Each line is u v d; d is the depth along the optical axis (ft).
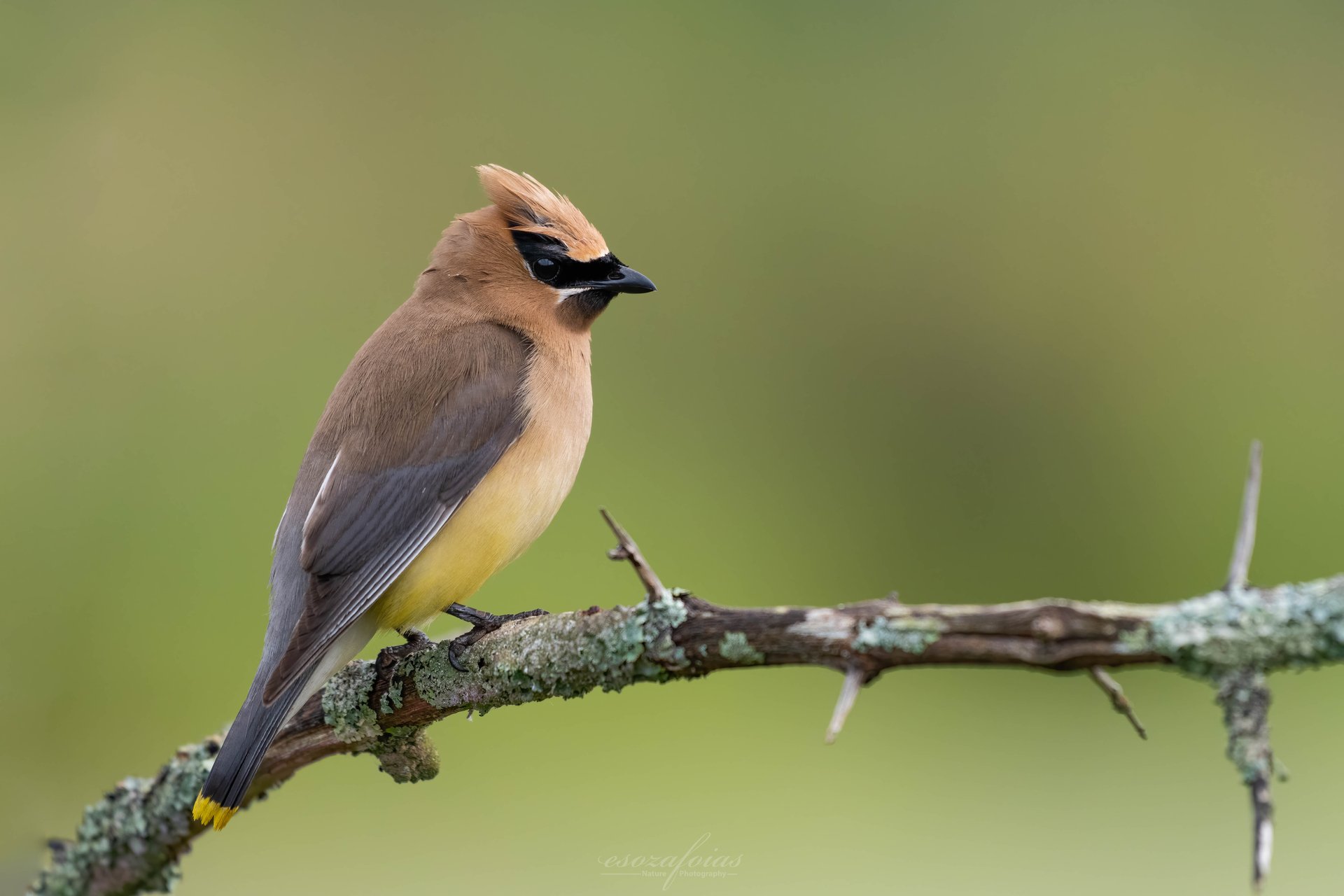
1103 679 16.07
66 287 42.55
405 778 24.11
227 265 43.88
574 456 27.55
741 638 18.28
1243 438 45.93
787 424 45.93
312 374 43.04
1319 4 49.32
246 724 22.54
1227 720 15.47
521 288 28.35
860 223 47.93
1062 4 49.42
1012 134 48.67
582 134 47.39
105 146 43.73
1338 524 44.60
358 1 46.09
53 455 40.78
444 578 25.73
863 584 44.11
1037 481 46.57
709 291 46.98
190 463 41.34
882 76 48.91
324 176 45.09
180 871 25.03
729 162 47.78
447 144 46.47
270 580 25.52
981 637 16.47
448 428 25.98
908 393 47.24
